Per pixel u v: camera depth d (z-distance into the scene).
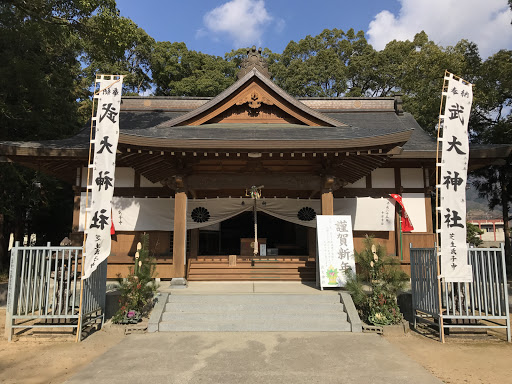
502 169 19.22
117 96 7.24
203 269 11.18
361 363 5.11
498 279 6.57
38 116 14.34
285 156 9.46
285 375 4.66
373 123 14.68
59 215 22.20
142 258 7.42
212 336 6.46
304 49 32.97
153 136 8.53
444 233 6.47
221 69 31.69
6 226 18.59
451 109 6.91
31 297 6.95
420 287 7.14
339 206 12.11
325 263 8.88
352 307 7.33
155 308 7.33
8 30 11.77
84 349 5.89
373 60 30.17
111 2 9.05
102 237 6.67
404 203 12.29
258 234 18.16
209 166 10.61
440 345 6.14
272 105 11.05
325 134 9.71
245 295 7.94
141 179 12.07
